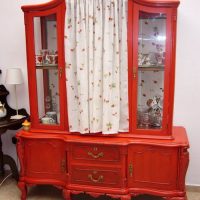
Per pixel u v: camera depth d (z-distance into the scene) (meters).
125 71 2.07
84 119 2.12
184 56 2.36
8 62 2.72
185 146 1.99
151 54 2.12
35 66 2.26
